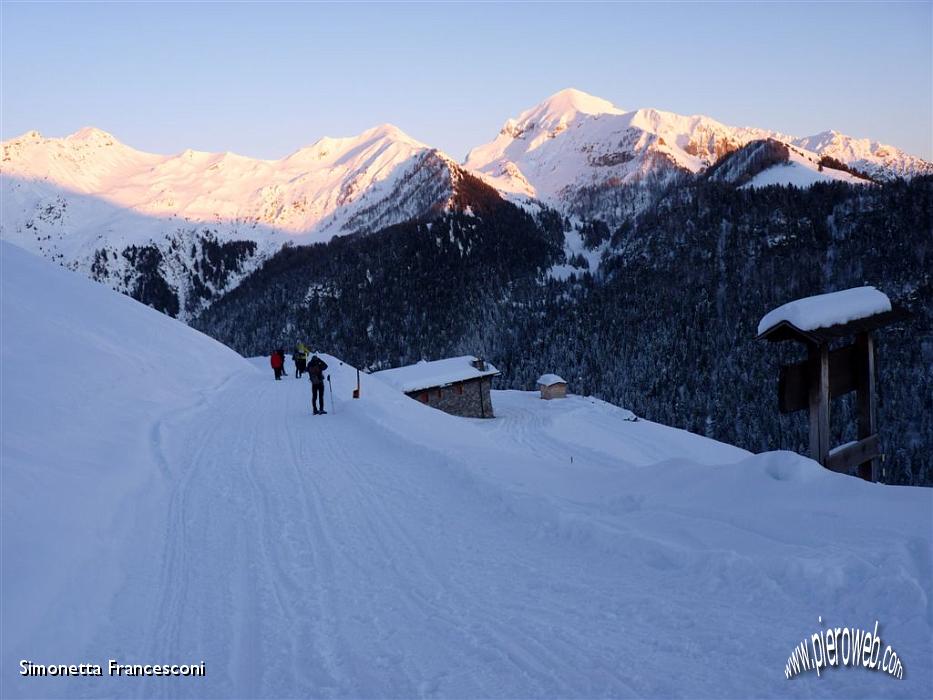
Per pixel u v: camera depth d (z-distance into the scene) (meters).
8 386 13.27
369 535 7.81
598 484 8.48
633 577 5.64
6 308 20.23
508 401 70.88
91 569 7.30
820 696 3.58
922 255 155.75
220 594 6.50
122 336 25.72
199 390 23.66
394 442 13.28
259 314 193.88
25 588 6.34
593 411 61.94
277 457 12.89
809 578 4.80
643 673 4.08
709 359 133.50
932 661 3.73
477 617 5.28
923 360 108.56
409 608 5.65
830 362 7.18
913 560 4.75
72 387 15.39
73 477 9.72
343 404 19.97
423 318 186.50
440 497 9.20
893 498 5.84
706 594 5.06
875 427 7.47
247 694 4.56
